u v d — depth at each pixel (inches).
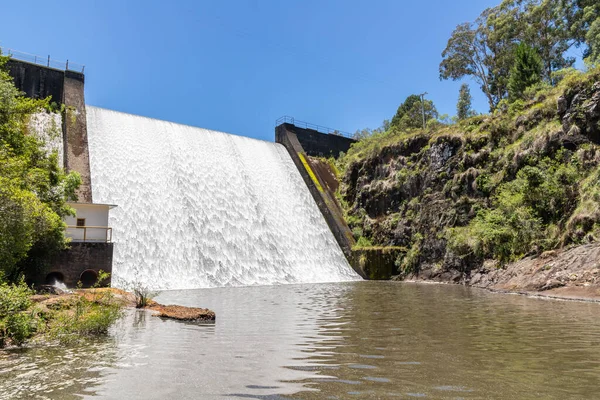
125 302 653.9
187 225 1366.9
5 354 346.0
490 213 1262.3
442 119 2032.5
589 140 1130.0
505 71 2265.0
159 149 1557.6
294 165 1996.8
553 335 425.1
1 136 868.6
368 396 238.7
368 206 1765.5
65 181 973.2
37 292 709.9
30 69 1454.2
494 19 2236.7
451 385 259.1
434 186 1541.6
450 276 1318.9
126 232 1229.7
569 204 1062.4
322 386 258.2
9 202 643.5
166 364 311.6
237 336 425.7
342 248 1681.8
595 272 813.9
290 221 1678.2
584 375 280.1
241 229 1491.1
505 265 1134.4
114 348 366.9
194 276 1238.3
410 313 610.9
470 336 425.4
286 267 1466.5
